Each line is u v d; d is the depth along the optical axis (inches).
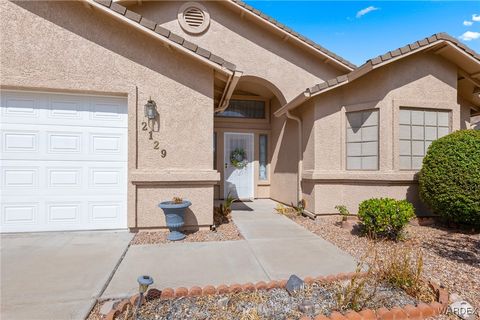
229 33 401.4
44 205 241.0
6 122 234.4
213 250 210.4
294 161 398.9
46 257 187.9
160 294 132.1
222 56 398.3
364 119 324.5
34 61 230.7
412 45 291.1
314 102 332.2
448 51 306.8
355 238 245.4
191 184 258.7
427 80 315.3
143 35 251.6
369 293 135.5
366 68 291.7
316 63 422.9
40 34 232.1
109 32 245.0
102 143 251.3
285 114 394.9
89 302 131.6
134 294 139.5
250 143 508.4
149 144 251.9
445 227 277.4
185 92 259.8
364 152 323.0
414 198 305.0
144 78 251.8
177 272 167.6
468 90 375.2
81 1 234.8
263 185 513.0
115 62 246.2
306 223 306.5
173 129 256.8
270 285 144.3
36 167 239.6
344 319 113.1
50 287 145.6
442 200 255.0
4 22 226.2
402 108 312.2
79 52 239.3
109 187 252.1
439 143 271.7
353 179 320.8
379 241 231.9
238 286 142.2
